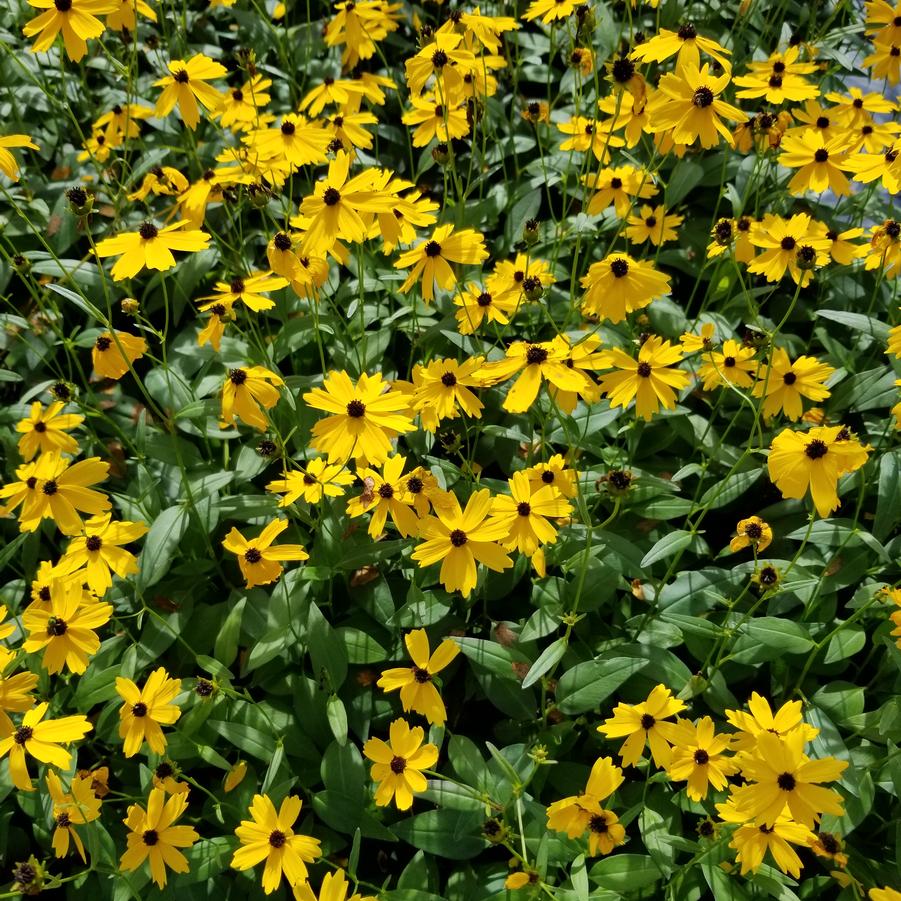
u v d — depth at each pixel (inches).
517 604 26.2
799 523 26.4
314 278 26.6
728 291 30.0
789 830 19.9
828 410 28.1
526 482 22.9
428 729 24.7
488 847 22.9
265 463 26.5
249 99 31.3
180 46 35.9
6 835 24.2
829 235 27.2
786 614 25.5
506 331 29.8
